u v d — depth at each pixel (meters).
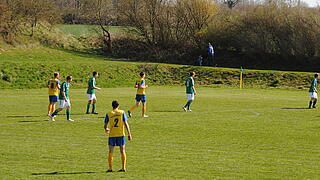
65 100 25.17
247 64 73.25
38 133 21.36
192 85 30.42
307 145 18.89
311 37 68.38
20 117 26.73
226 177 13.80
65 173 14.17
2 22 73.81
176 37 83.69
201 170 14.63
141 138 20.22
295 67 69.31
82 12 89.31
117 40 86.00
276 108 32.56
